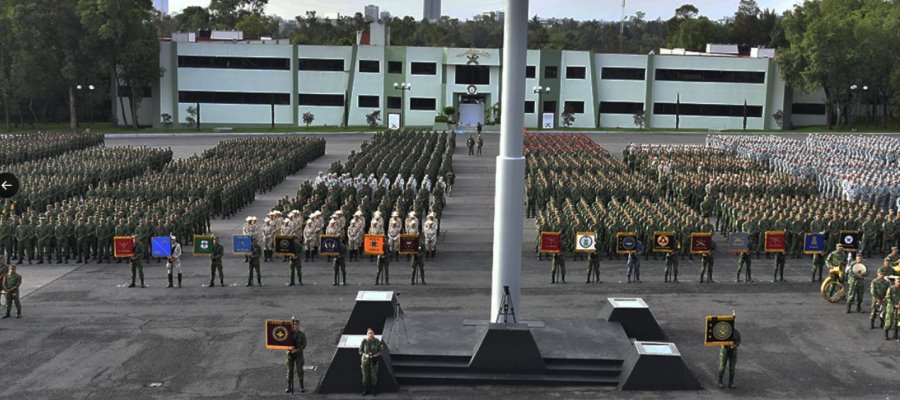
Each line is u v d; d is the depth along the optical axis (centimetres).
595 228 3328
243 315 2491
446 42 14862
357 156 5684
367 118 9781
